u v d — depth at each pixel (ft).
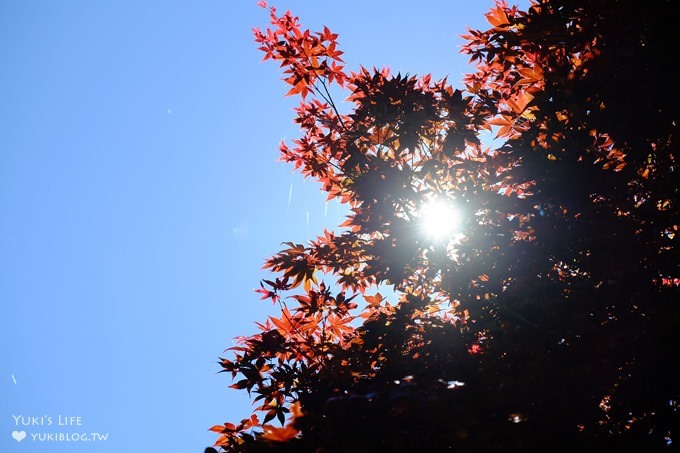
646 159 15.56
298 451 11.21
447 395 11.05
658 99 14.61
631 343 12.23
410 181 18.21
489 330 14.46
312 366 17.03
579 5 15.79
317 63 20.13
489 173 17.29
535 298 14.19
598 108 15.19
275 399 16.83
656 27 14.32
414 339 16.24
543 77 16.62
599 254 14.39
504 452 10.52
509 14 18.25
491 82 19.33
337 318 18.45
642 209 14.92
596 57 15.55
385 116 18.04
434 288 17.47
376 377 14.47
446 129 19.02
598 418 12.92
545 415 11.30
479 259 15.87
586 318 12.98
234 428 16.34
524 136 15.61
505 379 11.17
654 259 14.26
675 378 12.62
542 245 15.15
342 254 18.67
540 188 15.20
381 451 11.80
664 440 12.54
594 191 14.92
